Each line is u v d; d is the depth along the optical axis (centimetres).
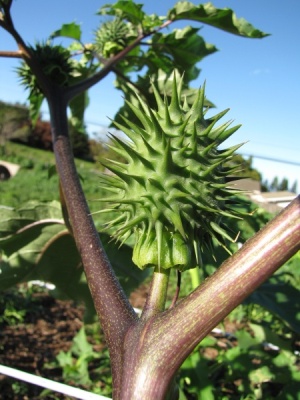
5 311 45
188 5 21
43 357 38
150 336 9
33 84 23
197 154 11
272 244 8
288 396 23
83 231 12
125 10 22
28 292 50
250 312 43
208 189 11
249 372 26
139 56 25
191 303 9
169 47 24
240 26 21
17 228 21
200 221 11
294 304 23
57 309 49
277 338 27
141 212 11
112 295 10
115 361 9
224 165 12
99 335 42
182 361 9
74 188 14
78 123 29
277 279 25
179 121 11
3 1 17
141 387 9
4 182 206
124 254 22
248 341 28
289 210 8
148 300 10
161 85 24
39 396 31
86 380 31
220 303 9
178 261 10
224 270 9
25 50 18
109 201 11
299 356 27
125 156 11
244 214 11
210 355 34
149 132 11
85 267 11
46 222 21
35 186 202
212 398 23
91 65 25
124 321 10
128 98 26
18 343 40
